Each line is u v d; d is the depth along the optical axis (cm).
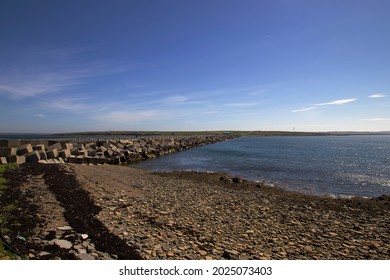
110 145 4319
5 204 1213
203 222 1231
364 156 5534
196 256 879
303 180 2748
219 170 3316
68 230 980
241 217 1352
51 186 1608
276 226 1241
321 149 7744
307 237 1119
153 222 1182
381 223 1362
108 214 1235
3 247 808
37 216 1101
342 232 1201
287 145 9619
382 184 2614
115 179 2145
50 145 3591
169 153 5688
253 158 4759
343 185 2552
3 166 2091
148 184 2127
